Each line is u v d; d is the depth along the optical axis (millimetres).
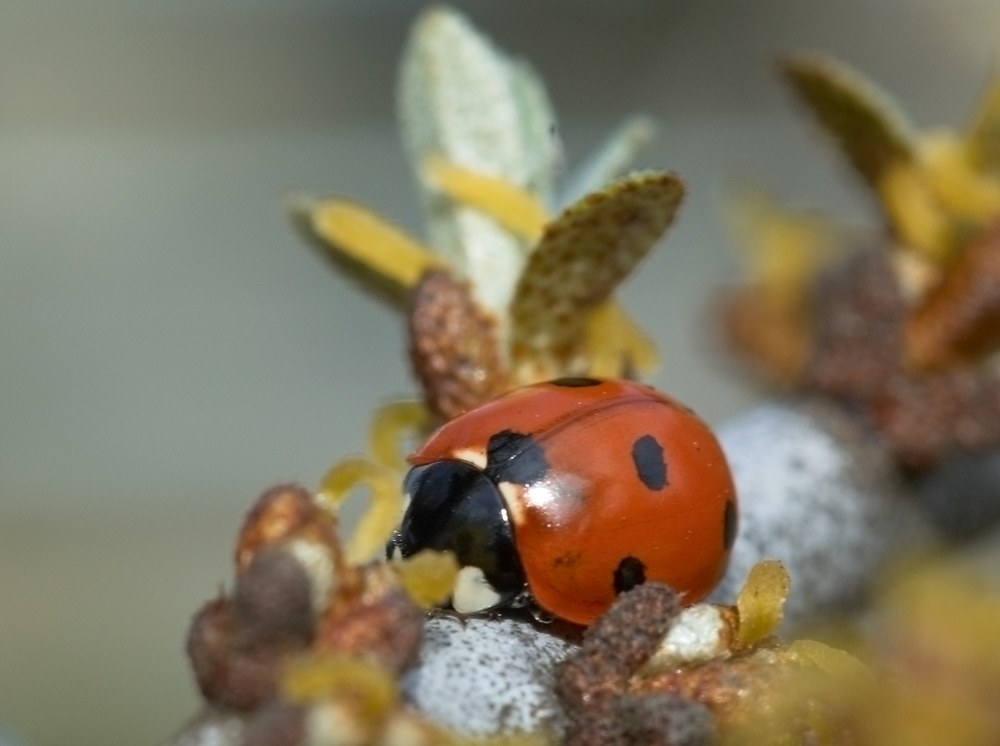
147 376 127
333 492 49
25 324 127
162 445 125
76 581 120
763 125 127
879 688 48
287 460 126
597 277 55
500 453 52
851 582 59
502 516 51
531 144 59
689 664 47
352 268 59
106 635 119
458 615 48
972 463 62
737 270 78
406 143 59
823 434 59
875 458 59
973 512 62
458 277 57
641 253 55
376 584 45
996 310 60
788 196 124
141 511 124
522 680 46
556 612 51
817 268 72
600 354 56
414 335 56
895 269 61
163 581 122
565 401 53
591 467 52
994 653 58
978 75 127
